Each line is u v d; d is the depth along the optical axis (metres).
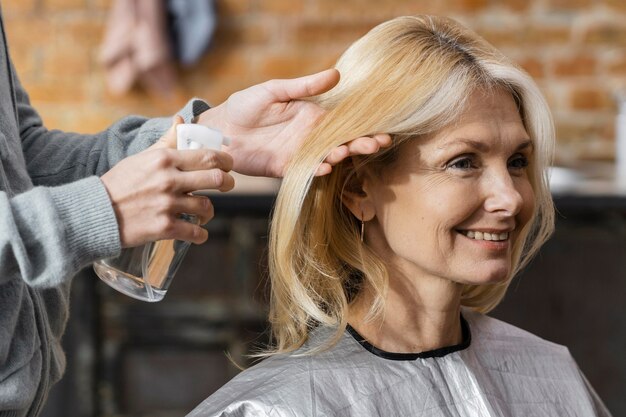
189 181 1.14
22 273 1.08
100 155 1.48
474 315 1.53
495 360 1.48
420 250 1.30
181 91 3.73
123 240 1.12
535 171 1.38
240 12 3.71
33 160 1.48
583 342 2.80
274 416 1.28
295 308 1.38
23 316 1.25
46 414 2.78
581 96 3.73
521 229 1.35
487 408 1.38
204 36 3.65
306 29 3.72
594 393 1.57
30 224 1.08
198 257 2.77
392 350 1.38
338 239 1.38
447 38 1.31
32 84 3.73
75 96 3.73
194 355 2.82
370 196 1.34
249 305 2.78
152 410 2.82
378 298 1.37
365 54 1.30
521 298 2.80
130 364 2.81
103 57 3.68
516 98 1.33
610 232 2.76
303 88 1.30
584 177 2.98
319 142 1.29
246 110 1.35
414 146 1.28
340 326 1.36
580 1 3.70
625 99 3.13
